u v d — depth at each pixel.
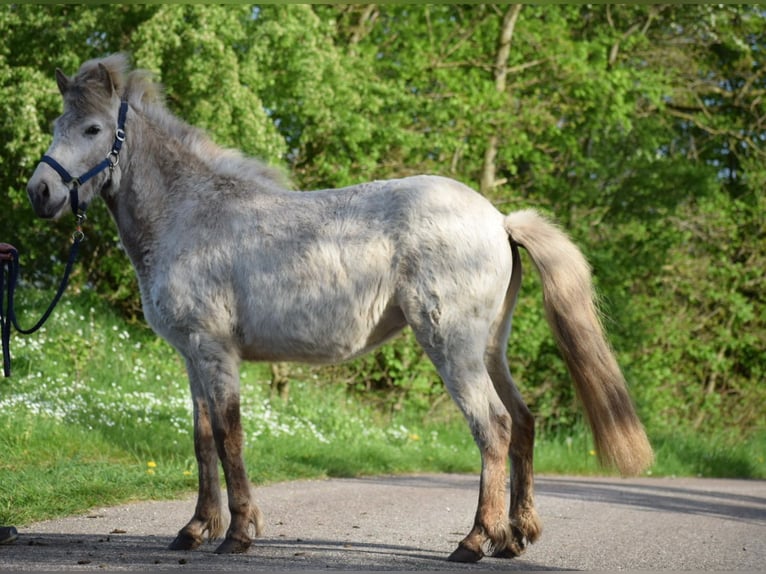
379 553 5.89
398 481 11.03
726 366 22.67
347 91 16.33
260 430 12.57
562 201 20.31
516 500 5.97
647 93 19.92
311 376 16.72
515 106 19.44
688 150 24.62
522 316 17.86
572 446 16.41
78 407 11.11
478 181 19.89
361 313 5.79
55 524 6.75
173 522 7.00
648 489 11.76
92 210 15.24
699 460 16.80
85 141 6.03
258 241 5.84
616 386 5.97
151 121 6.23
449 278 5.71
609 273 19.44
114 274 16.41
